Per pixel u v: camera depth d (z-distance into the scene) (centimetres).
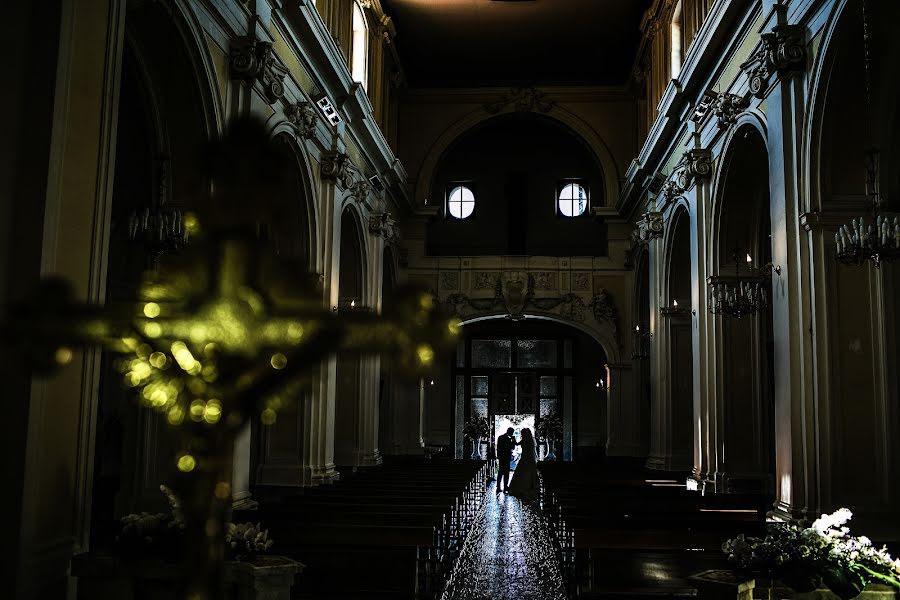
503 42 2336
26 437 553
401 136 2595
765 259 1560
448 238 2852
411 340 133
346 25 1764
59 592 589
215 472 133
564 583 932
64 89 594
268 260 138
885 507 942
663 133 1770
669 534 784
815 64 963
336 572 742
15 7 583
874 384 962
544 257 2538
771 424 1633
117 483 1502
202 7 984
